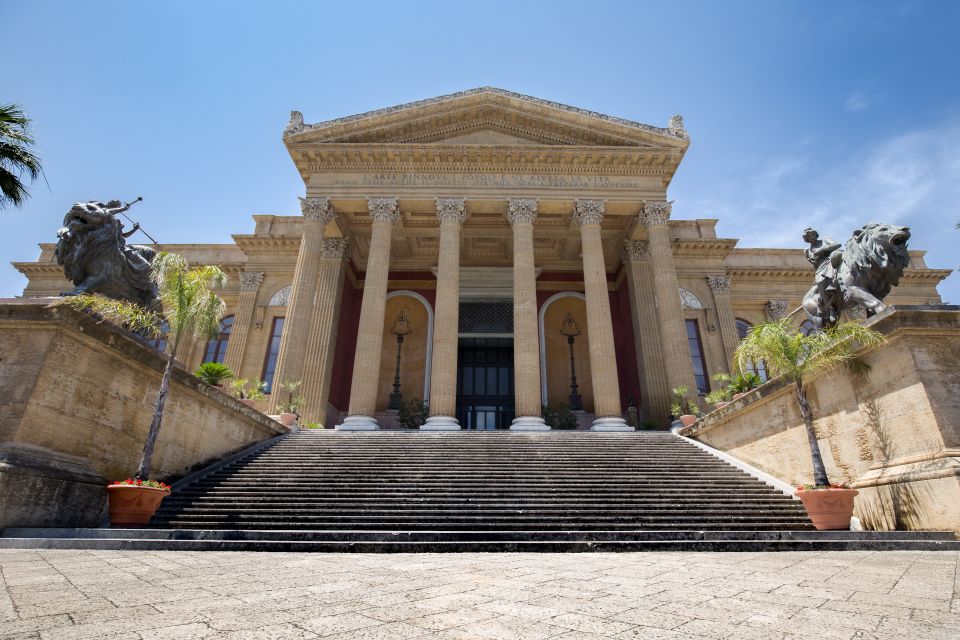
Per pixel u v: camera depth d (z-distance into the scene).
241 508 10.45
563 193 24.05
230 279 30.34
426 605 4.16
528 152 24.08
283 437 16.48
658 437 16.61
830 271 11.74
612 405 20.36
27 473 8.20
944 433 8.45
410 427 25.84
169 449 11.95
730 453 14.68
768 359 11.02
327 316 24.97
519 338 21.25
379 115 24.09
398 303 31.20
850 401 10.52
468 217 27.55
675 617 3.80
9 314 9.05
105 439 10.18
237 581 5.11
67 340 9.34
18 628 3.28
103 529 8.21
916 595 4.46
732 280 31.02
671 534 8.62
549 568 6.11
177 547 7.72
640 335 25.75
